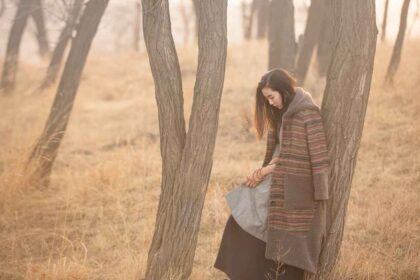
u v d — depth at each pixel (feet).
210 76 12.55
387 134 25.39
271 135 13.25
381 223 16.97
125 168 24.57
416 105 27.76
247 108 31.89
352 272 14.06
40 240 18.54
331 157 12.85
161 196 13.53
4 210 20.77
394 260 14.99
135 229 18.80
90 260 16.67
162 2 12.75
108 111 40.88
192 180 12.93
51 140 24.06
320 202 12.48
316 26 31.60
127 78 50.98
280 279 12.80
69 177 24.85
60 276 14.90
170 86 13.02
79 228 19.49
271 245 12.56
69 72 24.08
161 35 12.84
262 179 13.16
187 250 13.26
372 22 12.57
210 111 12.69
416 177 20.53
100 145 32.07
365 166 22.53
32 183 23.47
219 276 15.01
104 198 22.07
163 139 13.30
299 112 12.21
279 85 12.39
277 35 29.63
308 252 12.46
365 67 12.64
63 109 24.11
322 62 33.83
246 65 44.45
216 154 26.43
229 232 13.55
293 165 12.26
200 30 12.54
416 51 38.09
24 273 15.88
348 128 12.78
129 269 15.07
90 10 23.90
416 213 17.63
